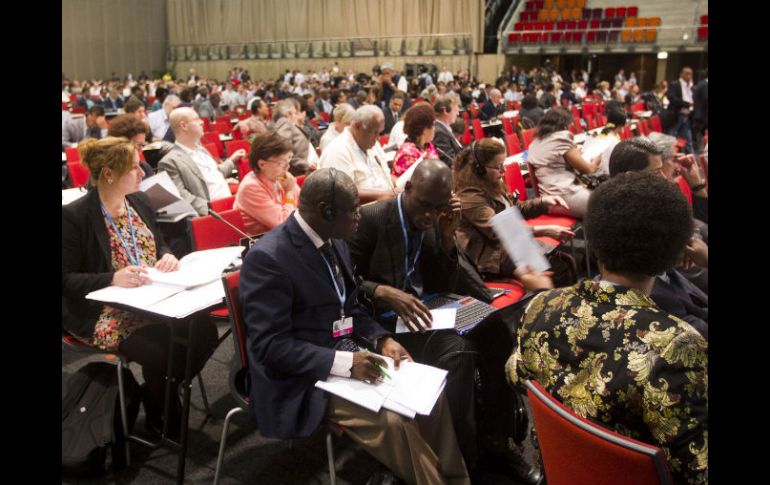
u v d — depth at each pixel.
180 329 2.27
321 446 2.51
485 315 2.21
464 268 2.56
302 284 1.92
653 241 1.19
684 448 1.10
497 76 20.66
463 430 2.14
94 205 2.33
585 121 9.86
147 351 2.26
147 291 2.13
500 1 21.06
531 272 2.06
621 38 18.11
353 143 3.64
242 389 2.09
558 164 4.25
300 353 1.85
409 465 1.79
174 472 2.34
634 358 1.17
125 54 26.62
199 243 2.94
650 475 1.09
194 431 2.61
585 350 1.24
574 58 19.73
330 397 1.87
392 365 1.95
